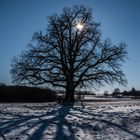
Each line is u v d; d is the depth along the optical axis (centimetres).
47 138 1202
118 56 4634
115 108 3022
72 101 4606
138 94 12719
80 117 2030
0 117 1930
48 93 6016
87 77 4653
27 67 4559
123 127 1566
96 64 4638
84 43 4672
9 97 5769
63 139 1195
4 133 1277
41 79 4625
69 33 4697
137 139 1252
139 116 2108
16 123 1603
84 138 1237
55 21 4675
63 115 2147
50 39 4659
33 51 4612
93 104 4075
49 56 4609
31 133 1295
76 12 4762
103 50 4659
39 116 2038
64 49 4647
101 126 1582
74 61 4650
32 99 5900
